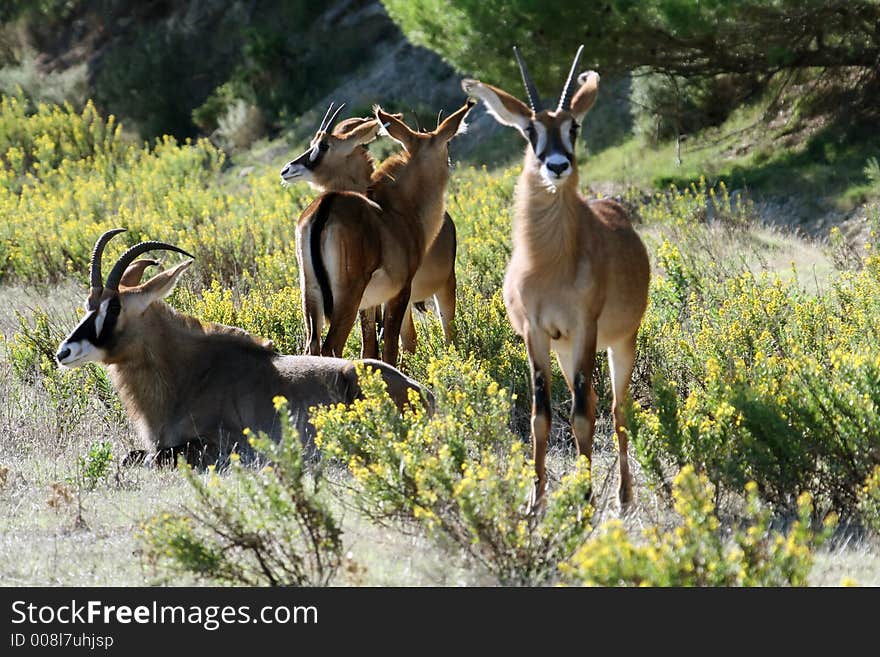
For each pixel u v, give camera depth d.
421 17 47.62
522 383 21.83
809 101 49.91
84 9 102.88
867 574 13.25
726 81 54.25
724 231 36.09
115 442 21.00
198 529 14.62
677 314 24.78
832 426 15.91
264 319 25.38
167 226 39.38
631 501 16.33
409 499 13.90
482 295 29.23
